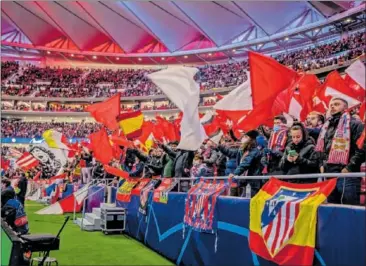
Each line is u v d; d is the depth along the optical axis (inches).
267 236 150.6
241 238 174.1
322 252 123.3
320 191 133.3
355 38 1041.5
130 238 357.1
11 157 839.7
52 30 1844.2
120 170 403.9
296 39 1342.3
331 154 162.7
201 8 1471.5
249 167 201.3
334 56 1064.2
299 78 213.2
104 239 349.1
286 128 205.9
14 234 175.6
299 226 133.8
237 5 1334.9
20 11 1701.5
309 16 1295.5
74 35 1802.4
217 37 1561.3
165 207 276.2
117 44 1796.3
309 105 229.9
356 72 147.6
